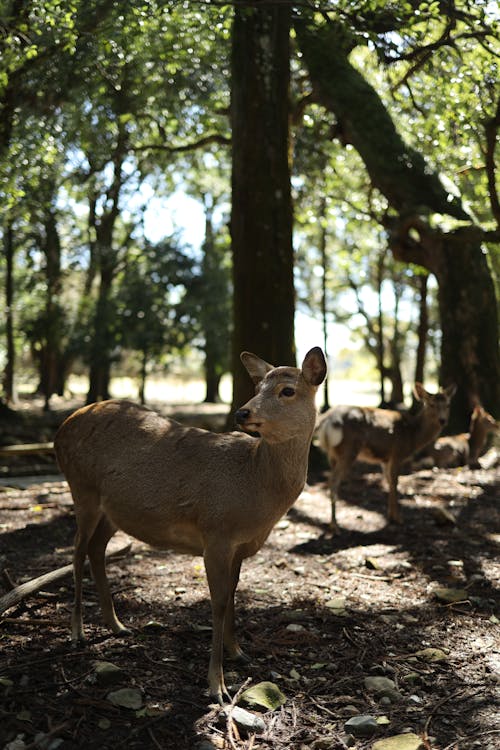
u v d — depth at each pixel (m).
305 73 12.84
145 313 18.84
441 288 11.67
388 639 4.39
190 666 3.94
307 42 10.97
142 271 19.67
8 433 14.12
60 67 8.31
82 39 7.71
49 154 9.54
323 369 3.68
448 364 11.62
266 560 6.05
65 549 6.15
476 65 7.35
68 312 19.89
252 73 9.59
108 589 4.34
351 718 3.42
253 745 3.20
